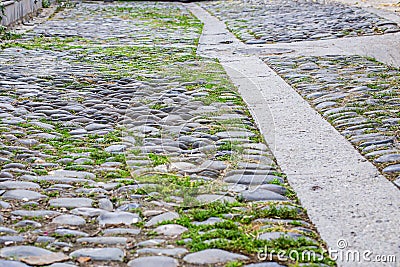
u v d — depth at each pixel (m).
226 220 4.09
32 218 4.12
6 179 4.87
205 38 14.86
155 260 3.52
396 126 6.24
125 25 18.02
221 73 8.99
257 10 21.81
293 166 5.18
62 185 4.76
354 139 5.86
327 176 4.93
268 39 14.14
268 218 4.15
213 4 26.44
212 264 3.48
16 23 17.09
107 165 5.28
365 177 4.88
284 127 6.36
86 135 6.25
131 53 12.02
